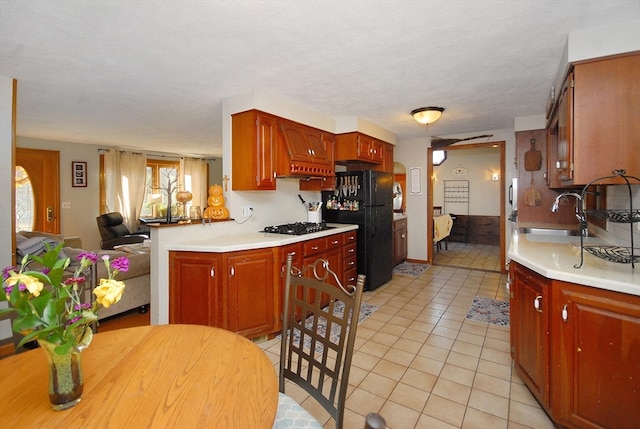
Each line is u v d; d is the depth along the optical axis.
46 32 1.90
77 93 3.00
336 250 3.56
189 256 2.55
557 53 2.22
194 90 2.92
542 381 1.71
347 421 1.76
